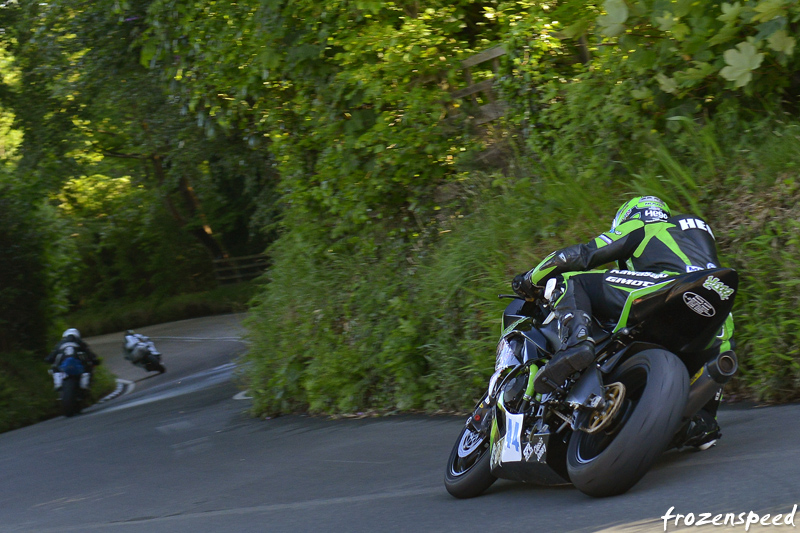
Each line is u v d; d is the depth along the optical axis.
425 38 35.91
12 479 32.66
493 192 33.69
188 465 29.30
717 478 14.78
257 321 41.59
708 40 26.52
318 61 37.66
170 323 149.62
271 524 18.27
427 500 18.23
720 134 27.34
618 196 28.12
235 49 39.31
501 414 17.41
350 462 24.59
